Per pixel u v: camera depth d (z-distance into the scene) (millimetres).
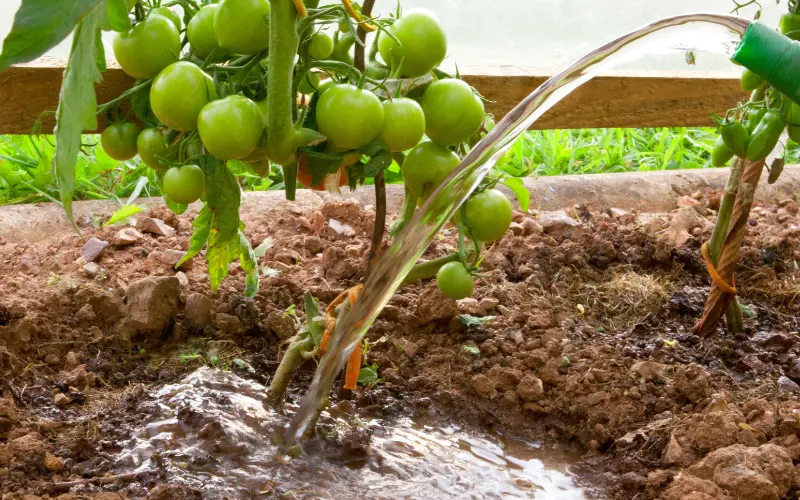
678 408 2408
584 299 2711
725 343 2562
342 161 2020
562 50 5430
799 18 2402
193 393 2318
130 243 2803
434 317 2551
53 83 2537
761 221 3418
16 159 3404
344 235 2994
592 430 2387
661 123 3570
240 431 2254
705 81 3561
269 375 2441
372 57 2059
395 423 2379
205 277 2648
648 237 3047
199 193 2008
